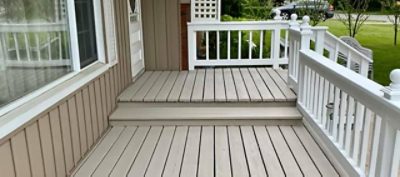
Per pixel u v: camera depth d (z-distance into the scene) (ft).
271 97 12.35
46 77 7.90
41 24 7.66
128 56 14.23
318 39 12.22
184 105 12.35
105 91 11.27
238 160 9.02
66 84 8.34
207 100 12.26
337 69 8.65
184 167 8.68
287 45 17.98
